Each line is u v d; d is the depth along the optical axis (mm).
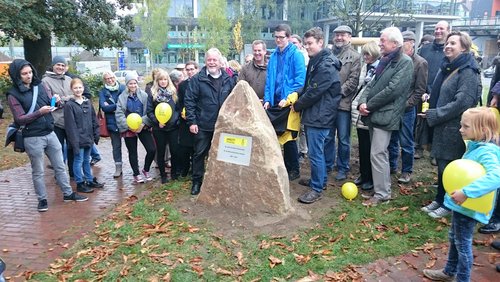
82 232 5109
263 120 5207
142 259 4215
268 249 4320
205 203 5426
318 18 40250
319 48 5176
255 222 4898
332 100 5223
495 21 46781
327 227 4785
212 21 39906
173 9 51031
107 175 7594
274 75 5781
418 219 4902
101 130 7430
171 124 6461
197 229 4812
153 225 4996
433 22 36875
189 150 6781
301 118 5480
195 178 6008
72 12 16438
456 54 4688
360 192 5871
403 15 25047
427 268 3902
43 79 6883
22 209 5973
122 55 35750
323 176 5516
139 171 7504
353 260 4078
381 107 5086
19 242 4891
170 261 4160
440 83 5035
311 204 5438
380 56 5832
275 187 4961
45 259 4469
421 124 5742
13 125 5559
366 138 5832
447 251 4203
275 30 5695
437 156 4789
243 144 5078
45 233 5125
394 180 6316
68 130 6320
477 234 4527
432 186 6027
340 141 6312
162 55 51625
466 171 3111
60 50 43625
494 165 3074
